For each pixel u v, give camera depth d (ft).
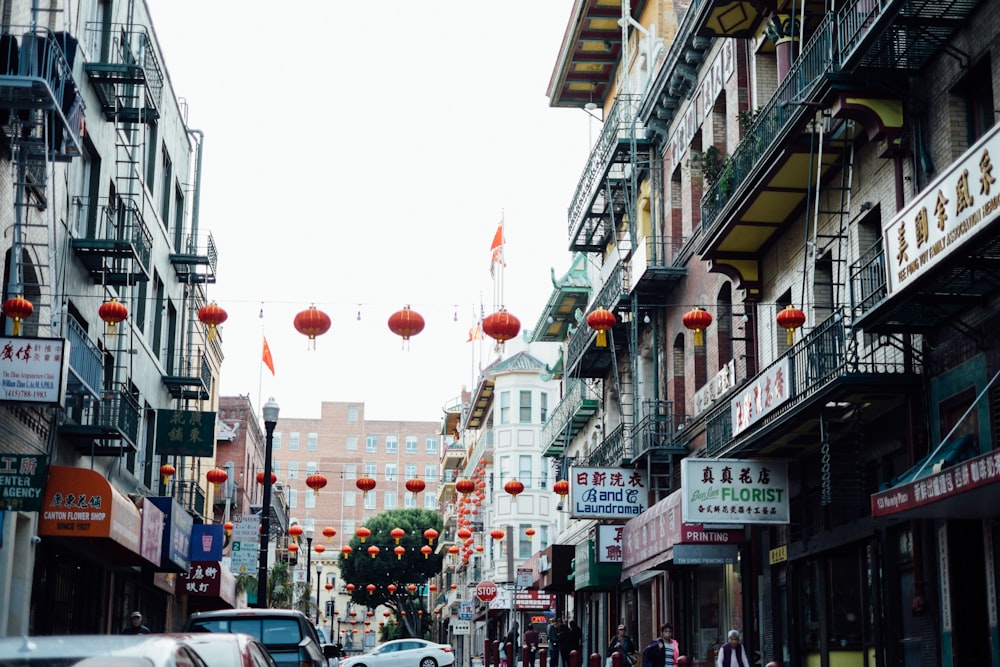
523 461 217.36
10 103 59.41
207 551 110.32
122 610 104.06
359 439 478.18
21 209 66.33
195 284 128.06
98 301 87.86
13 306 59.00
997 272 46.62
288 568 191.93
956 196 43.27
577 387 137.28
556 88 133.08
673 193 101.60
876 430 60.18
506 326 55.67
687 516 68.44
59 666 23.66
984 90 51.57
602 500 98.17
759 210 71.67
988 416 48.42
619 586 118.11
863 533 60.85
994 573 48.70
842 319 57.26
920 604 53.06
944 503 42.42
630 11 118.62
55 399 59.26
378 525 297.12
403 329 55.72
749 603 78.74
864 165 61.93
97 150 85.81
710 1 76.74
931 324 53.11
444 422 325.21
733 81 83.97
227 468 179.63
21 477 59.88
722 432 80.23
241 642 35.27
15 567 69.77
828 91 56.44
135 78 83.76
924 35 52.49
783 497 69.26
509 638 134.72
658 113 101.86
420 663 143.74
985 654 50.42
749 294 78.74
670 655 67.31
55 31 67.26
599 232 127.95
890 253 49.67
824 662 66.64
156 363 111.65
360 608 430.20
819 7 70.74
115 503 72.33
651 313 103.30
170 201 116.37
